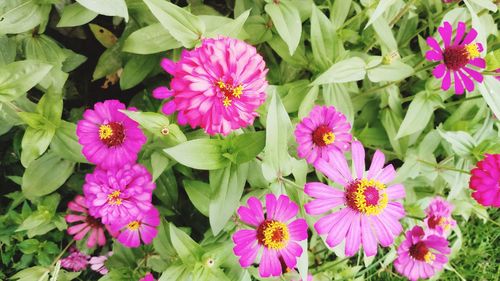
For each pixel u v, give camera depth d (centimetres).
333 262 41
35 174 33
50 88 30
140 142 29
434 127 46
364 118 42
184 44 29
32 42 33
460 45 32
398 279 46
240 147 28
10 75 27
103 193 29
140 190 30
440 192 43
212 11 38
